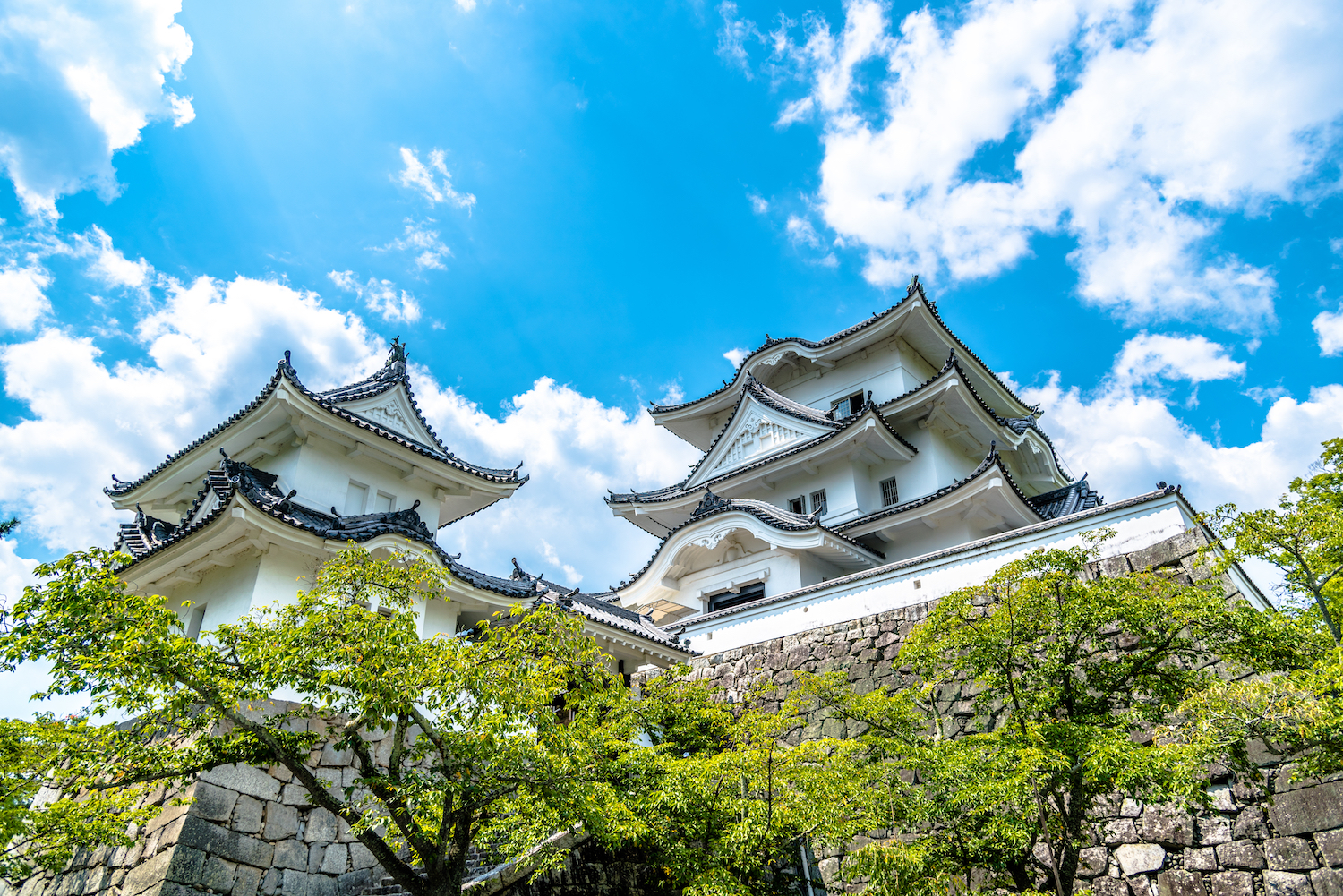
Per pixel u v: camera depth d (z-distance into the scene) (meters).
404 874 9.09
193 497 22.53
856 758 12.07
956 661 11.70
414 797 9.09
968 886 11.01
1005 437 31.08
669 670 15.62
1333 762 9.18
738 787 12.00
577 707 12.84
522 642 10.34
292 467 19.59
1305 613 11.35
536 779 9.45
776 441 31.00
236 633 9.83
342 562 10.50
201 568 16.47
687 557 27.56
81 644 8.77
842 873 11.05
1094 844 13.58
